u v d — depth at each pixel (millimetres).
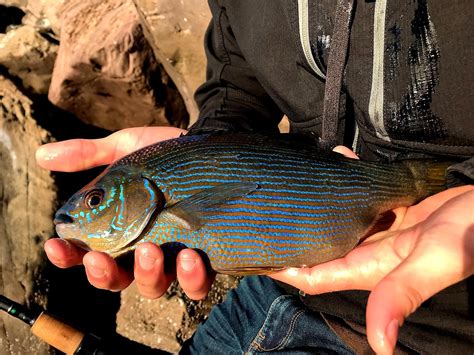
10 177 587
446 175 284
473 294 287
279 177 308
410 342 299
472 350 289
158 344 509
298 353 344
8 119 616
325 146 325
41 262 539
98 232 299
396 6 283
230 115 405
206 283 291
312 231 305
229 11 391
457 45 268
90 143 388
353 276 267
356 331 330
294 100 365
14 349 502
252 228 298
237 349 374
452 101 279
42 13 756
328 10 315
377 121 312
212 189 297
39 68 692
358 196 315
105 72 611
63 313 532
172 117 657
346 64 315
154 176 300
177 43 581
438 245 205
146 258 275
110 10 632
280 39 355
